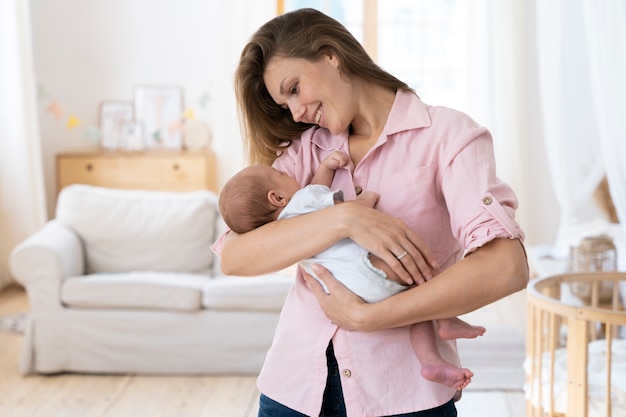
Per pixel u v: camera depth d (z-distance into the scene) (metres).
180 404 3.96
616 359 2.95
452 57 7.18
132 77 7.07
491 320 5.16
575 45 5.23
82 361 4.36
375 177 1.77
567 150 5.37
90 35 7.03
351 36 1.79
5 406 3.94
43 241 4.39
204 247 4.83
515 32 6.80
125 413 3.85
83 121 7.07
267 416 1.82
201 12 7.01
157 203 4.89
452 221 1.66
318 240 1.67
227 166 7.05
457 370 1.66
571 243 5.42
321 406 1.76
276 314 4.34
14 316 5.56
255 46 1.78
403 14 7.16
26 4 6.28
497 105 6.86
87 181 6.65
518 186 6.88
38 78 7.01
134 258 4.78
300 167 1.91
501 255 1.56
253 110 1.89
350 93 1.76
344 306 1.65
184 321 4.33
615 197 4.30
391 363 1.72
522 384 4.12
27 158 6.34
